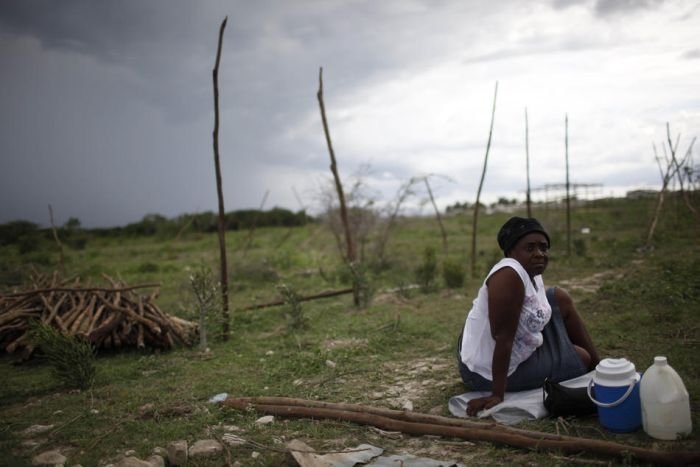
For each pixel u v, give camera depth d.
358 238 15.33
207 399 5.04
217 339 7.68
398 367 5.75
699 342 5.75
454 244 21.59
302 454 3.38
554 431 3.72
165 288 13.45
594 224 25.30
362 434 3.97
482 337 4.27
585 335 4.45
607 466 3.18
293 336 7.52
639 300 7.81
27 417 4.77
